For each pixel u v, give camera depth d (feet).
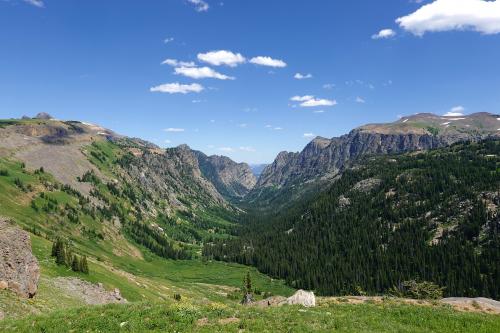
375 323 103.96
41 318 107.76
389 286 638.12
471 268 592.19
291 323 98.07
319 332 91.35
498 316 129.08
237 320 99.91
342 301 155.33
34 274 178.19
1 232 171.22
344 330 93.81
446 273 618.44
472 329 104.68
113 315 105.09
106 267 477.36
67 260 336.70
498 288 542.57
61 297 220.02
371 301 154.61
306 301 144.97
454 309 141.90
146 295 393.50
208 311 107.24
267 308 114.93
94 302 261.44
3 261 164.04
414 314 119.96
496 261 596.70
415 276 633.61
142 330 92.79
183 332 90.58
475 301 163.43
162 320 97.60
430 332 101.65
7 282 160.86
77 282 295.07
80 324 99.66
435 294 447.83
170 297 466.70
